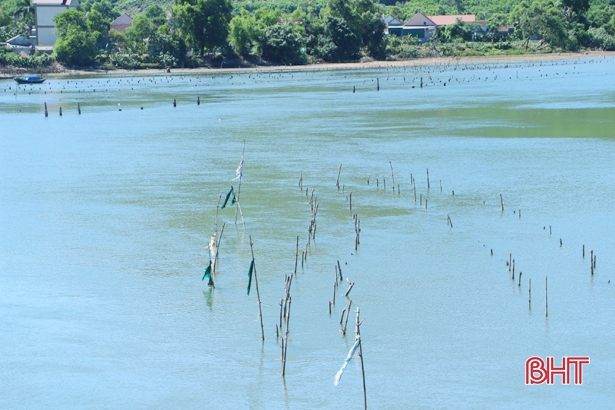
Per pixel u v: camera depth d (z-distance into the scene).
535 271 40.59
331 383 30.09
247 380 30.38
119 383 30.36
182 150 77.44
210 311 36.34
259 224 49.56
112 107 121.12
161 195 57.81
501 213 51.06
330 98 129.00
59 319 35.78
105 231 48.84
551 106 107.38
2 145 83.19
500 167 64.88
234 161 70.38
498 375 30.48
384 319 35.12
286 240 46.22
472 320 35.00
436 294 37.78
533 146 74.62
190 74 199.88
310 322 34.94
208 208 53.75
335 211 52.22
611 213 50.56
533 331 33.94
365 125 92.50
